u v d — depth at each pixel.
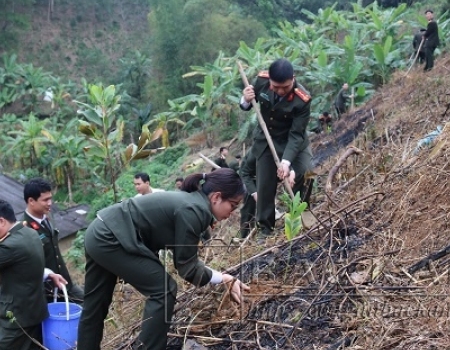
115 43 41.66
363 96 13.32
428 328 2.75
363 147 6.45
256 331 3.07
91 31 41.44
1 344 3.61
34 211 4.11
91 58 39.84
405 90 10.10
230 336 3.14
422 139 5.38
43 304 3.66
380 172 5.04
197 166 14.00
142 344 2.94
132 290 4.36
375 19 16.03
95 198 18.25
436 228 3.58
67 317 3.61
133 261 2.89
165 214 2.89
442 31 15.02
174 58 24.03
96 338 3.18
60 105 26.02
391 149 5.66
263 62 14.70
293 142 4.34
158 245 2.97
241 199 2.99
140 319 3.55
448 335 2.64
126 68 29.39
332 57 16.70
